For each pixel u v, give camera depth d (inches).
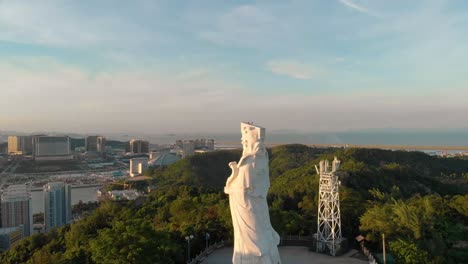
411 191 5733.3
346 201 3777.1
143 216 4601.4
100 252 2236.7
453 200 4389.8
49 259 3031.5
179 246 2659.9
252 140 1891.0
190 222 3496.6
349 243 3329.2
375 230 3221.0
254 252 1802.4
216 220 3425.2
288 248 3161.9
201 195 5285.4
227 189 1920.5
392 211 3425.2
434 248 2987.2
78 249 2913.4
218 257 2856.8
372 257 2832.2
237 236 1860.2
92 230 4311.0
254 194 1844.2
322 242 3058.6
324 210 3186.5
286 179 6850.4
